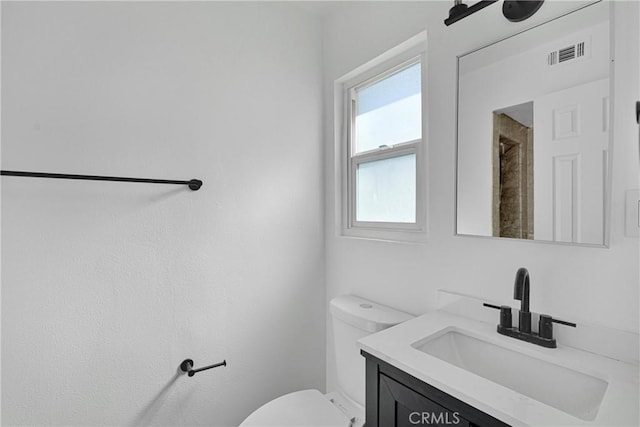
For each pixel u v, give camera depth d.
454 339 1.14
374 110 1.74
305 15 1.85
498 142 1.12
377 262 1.58
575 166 0.95
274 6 1.74
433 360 0.90
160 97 1.41
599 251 0.92
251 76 1.65
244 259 1.64
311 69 1.87
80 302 1.25
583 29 0.94
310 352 1.87
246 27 1.64
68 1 1.22
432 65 1.34
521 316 1.01
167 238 1.43
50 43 1.19
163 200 1.42
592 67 0.92
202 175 1.51
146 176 1.38
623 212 0.87
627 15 0.86
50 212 1.20
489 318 1.15
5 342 1.13
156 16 1.40
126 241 1.34
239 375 1.63
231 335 1.60
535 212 1.03
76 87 1.24
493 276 1.15
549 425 0.64
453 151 1.26
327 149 1.91
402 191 1.57
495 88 1.13
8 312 1.14
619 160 0.88
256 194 1.67
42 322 1.19
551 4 1.00
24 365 1.16
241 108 1.62
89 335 1.27
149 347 1.40
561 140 0.98
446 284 1.29
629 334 0.86
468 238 1.22
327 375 1.93
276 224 1.74
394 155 1.60
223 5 1.57
